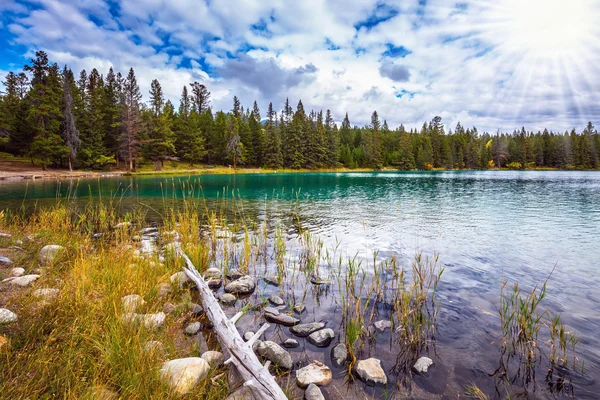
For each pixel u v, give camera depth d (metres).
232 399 2.55
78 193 20.31
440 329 4.04
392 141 97.00
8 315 3.08
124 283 4.47
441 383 3.03
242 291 5.21
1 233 7.35
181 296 4.80
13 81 62.62
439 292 5.25
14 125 42.25
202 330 3.86
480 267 6.57
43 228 8.02
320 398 2.72
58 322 3.18
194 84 85.81
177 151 60.88
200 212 13.69
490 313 4.50
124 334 2.98
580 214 13.49
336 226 10.98
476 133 114.69
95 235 8.55
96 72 75.25
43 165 38.81
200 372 2.79
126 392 2.39
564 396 2.85
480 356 3.47
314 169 75.25
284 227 10.73
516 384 3.01
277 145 68.75
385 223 11.57
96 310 3.47
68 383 2.26
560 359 3.40
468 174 58.00
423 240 8.96
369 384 3.00
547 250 7.89
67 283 3.99
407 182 35.62
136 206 15.07
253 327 4.07
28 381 2.22
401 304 4.41
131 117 48.09
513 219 12.38
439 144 88.94
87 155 43.94
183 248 6.89
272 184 32.41
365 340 3.79
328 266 6.68
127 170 49.50
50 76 37.59
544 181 36.56
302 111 89.31
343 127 105.56
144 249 6.86
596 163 82.81
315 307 4.72
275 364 3.25
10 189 21.59
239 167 68.75
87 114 45.03
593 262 6.89
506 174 57.47
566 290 5.36
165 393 2.51
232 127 65.25
